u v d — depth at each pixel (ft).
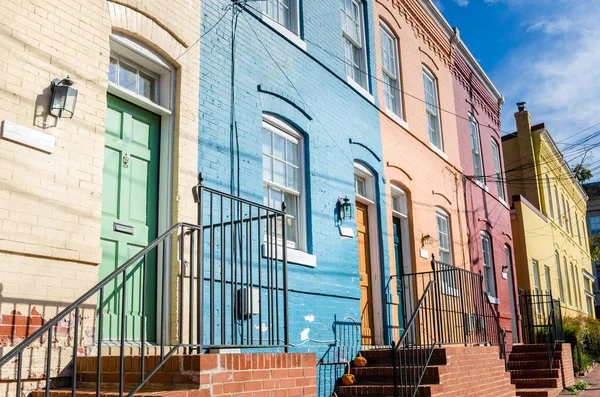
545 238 68.80
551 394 36.76
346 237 28.12
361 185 32.17
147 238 18.62
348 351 26.81
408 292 34.04
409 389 23.20
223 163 21.34
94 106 16.99
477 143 51.60
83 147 16.44
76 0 17.04
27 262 14.48
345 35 32.73
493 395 29.17
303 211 25.80
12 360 13.66
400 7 39.22
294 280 23.70
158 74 20.26
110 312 16.88
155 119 19.79
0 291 13.80
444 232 41.50
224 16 22.93
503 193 57.26
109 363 14.90
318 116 27.76
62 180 15.70
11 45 15.11
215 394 13.79
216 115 21.45
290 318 23.11
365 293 30.32
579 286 88.38
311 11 29.14
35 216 14.88
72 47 16.67
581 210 101.35
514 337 52.75
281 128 25.53
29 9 15.71
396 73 37.73
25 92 15.21
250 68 23.80
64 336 15.08
